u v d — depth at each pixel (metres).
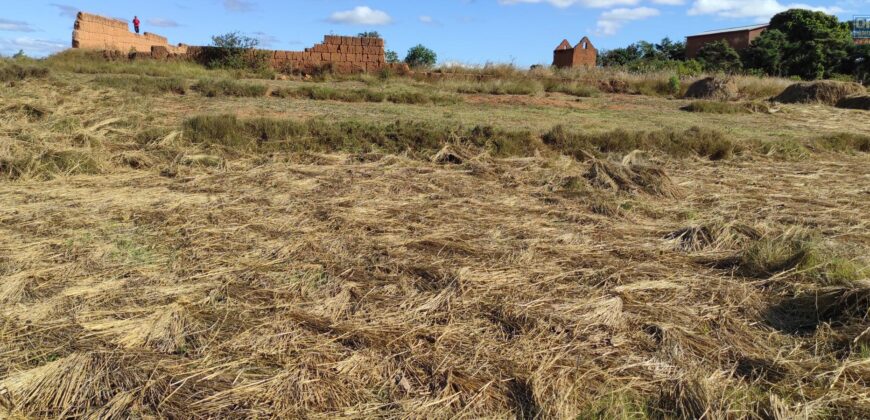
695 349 3.38
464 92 20.48
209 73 22.48
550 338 3.42
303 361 3.11
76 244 4.62
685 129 11.93
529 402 2.85
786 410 2.76
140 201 5.91
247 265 4.35
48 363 2.96
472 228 5.41
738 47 54.91
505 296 3.94
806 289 4.08
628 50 50.81
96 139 7.92
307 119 11.02
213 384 2.89
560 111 15.52
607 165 7.68
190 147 8.23
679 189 7.21
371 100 15.98
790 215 6.23
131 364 3.01
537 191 7.04
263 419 2.67
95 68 20.75
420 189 6.89
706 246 5.09
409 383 2.98
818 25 44.06
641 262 4.70
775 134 12.27
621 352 3.33
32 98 11.13
